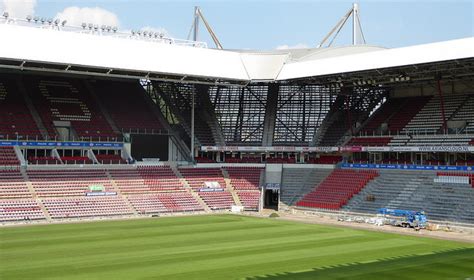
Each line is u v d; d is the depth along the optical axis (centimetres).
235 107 8706
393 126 7638
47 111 7688
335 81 7319
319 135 8231
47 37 6103
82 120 7788
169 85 8862
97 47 6366
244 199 7456
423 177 6544
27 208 5906
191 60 6981
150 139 8031
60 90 8206
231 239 4694
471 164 6506
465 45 5588
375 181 6888
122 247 4203
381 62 6222
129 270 3375
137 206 6619
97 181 6869
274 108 8612
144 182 7200
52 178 6650
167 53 6862
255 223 5841
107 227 5384
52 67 6272
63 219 5959
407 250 4206
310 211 6888
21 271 3316
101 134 7662
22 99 7731
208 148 8100
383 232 5212
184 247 4247
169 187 7269
